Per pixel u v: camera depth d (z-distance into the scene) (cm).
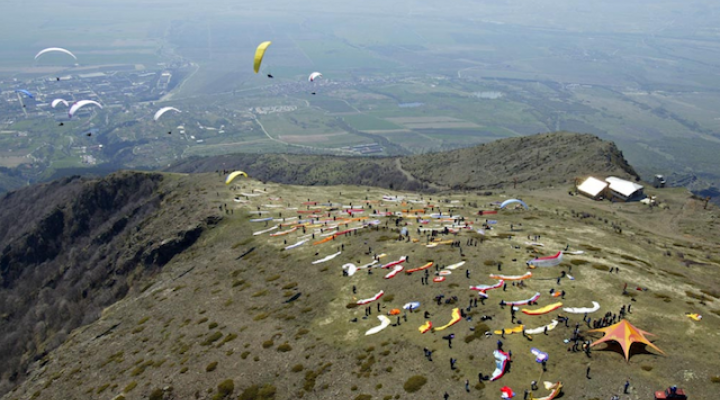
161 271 14575
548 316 7319
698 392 5550
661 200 17362
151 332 10294
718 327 6900
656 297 7838
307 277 10519
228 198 17450
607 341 6512
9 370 14575
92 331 11712
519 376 6109
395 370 6775
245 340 8606
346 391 6656
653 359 6169
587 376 5938
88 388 8806
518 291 8156
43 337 15412
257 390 7200
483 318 7406
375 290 9194
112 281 15912
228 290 11056
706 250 12300
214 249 13838
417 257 10231
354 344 7644
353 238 12150
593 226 13538
